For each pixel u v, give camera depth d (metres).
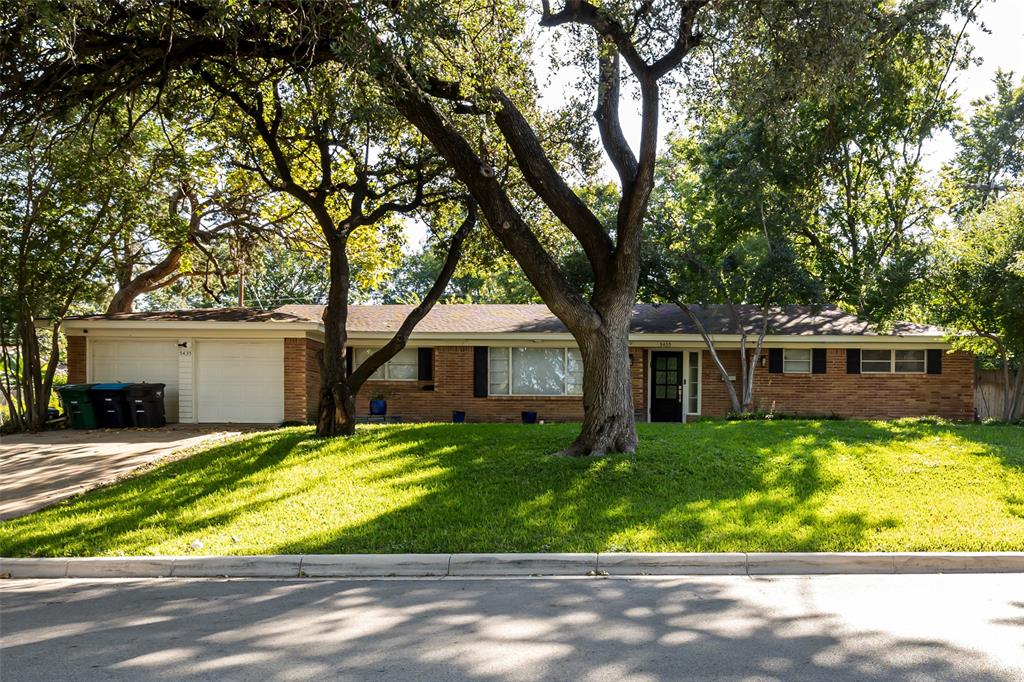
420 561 7.47
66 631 5.61
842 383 22.00
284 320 20.33
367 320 23.45
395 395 22.50
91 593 6.84
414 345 22.48
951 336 19.33
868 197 26.06
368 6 8.99
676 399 23.03
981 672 4.59
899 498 9.41
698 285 20.95
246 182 20.73
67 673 4.70
